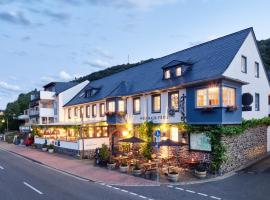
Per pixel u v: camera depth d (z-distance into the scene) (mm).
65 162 27250
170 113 24359
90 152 30750
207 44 27984
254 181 17500
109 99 31188
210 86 20859
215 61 23328
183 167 21609
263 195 14406
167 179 18562
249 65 25719
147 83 28531
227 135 20469
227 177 18844
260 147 25312
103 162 24375
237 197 14133
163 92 25359
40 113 52094
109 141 32219
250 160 23422
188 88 22734
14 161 29453
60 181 18438
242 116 24156
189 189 15930
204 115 21141
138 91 27625
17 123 80000
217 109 20250
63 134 39812
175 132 24016
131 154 25734
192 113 22188
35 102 57375
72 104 41406
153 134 26172
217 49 25453
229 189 15750
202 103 21531
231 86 21125
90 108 37250
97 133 32375
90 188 16328
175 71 25234
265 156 24984
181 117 23203
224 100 20516
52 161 28188
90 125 31562
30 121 61406
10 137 60844
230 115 20766
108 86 36938
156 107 26375
